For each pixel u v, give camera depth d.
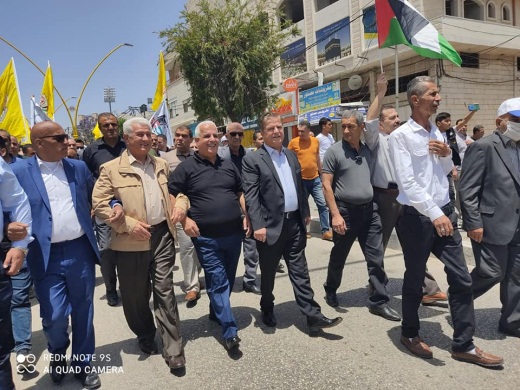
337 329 3.76
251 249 4.94
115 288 4.87
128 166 3.34
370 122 4.01
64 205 3.08
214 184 3.63
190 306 4.63
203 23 15.68
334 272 4.20
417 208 3.02
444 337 3.50
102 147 4.79
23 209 2.79
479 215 3.24
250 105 16.27
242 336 3.76
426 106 3.02
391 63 17.95
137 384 3.11
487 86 18.00
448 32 15.80
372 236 3.98
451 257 3.08
